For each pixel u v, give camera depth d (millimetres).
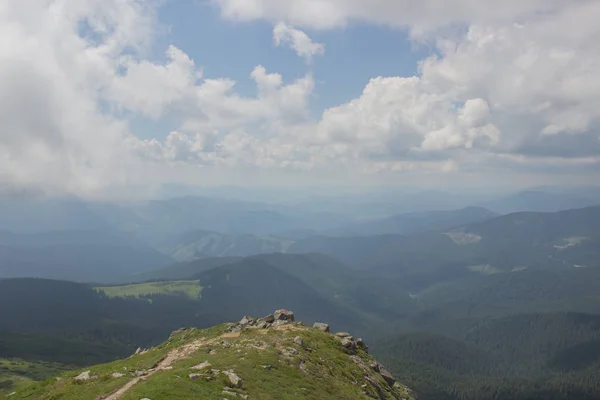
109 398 52156
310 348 91438
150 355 85875
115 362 79312
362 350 119188
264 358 74000
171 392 48375
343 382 79188
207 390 51875
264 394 56938
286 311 129125
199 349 81750
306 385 67188
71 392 56281
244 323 122938
